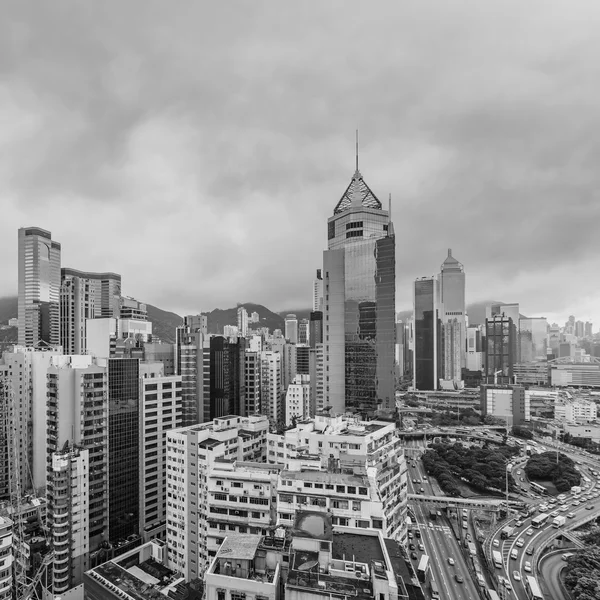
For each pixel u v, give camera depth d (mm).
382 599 50312
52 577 114938
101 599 97875
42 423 173250
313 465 92250
